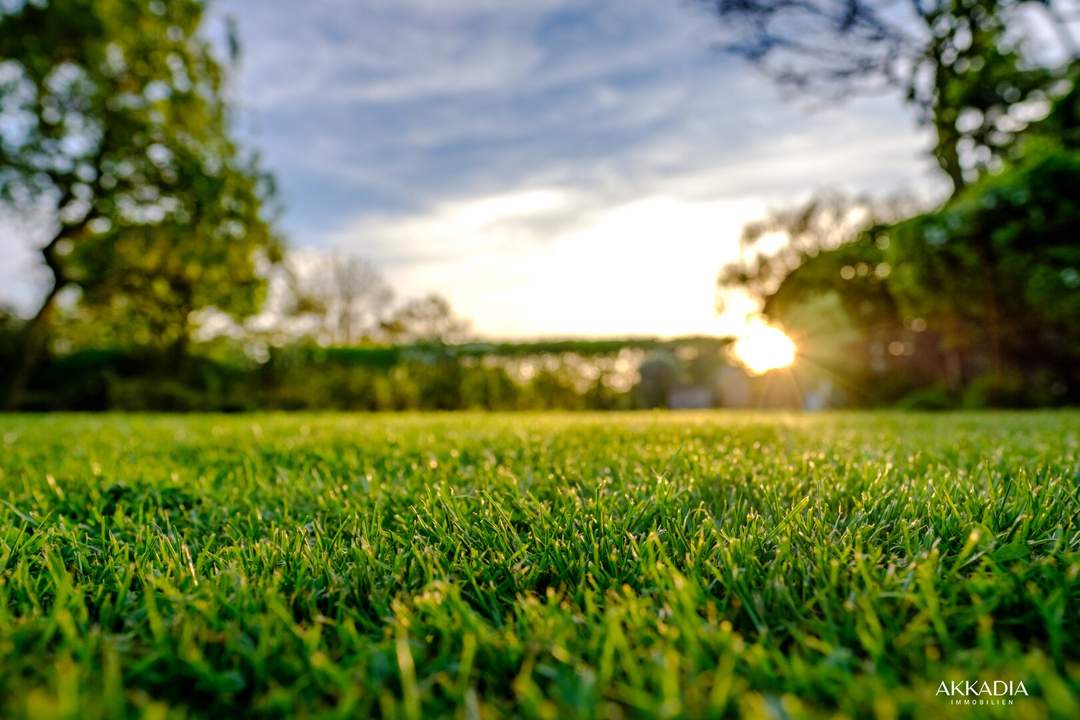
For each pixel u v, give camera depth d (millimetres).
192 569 1199
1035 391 10742
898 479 2082
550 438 3650
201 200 17547
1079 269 9891
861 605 936
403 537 1503
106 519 1864
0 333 17062
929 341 14922
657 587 1074
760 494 1856
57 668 779
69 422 7113
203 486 2383
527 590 1124
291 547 1384
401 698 798
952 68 8055
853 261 16094
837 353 15172
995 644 890
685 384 15750
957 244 10977
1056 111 10453
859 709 692
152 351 17906
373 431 4762
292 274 22938
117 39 17141
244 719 773
